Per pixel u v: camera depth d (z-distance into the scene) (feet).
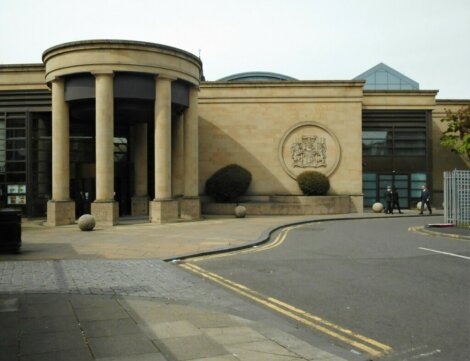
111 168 69.77
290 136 104.94
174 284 29.17
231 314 22.27
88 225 61.11
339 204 98.27
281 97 104.99
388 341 18.89
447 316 22.40
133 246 46.01
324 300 25.59
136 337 18.71
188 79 76.18
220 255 41.91
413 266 35.86
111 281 29.84
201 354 16.81
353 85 104.42
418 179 114.73
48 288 27.68
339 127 104.42
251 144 105.09
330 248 46.14
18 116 90.63
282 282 30.30
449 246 47.32
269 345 17.84
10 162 90.12
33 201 89.45
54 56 72.02
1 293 26.35
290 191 104.17
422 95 114.11
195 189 80.07
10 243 41.32
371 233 60.29
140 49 69.87
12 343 17.93
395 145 114.83
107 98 69.31
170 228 64.18
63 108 73.41
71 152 91.35
